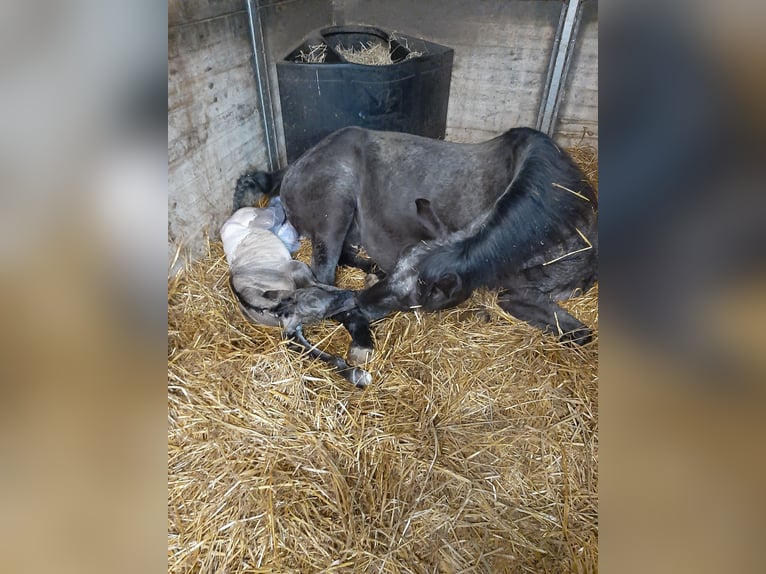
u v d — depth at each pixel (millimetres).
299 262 2291
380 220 2406
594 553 1422
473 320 2213
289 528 1465
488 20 3660
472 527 1487
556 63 3566
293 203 2531
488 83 3908
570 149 3785
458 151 2338
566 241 2014
